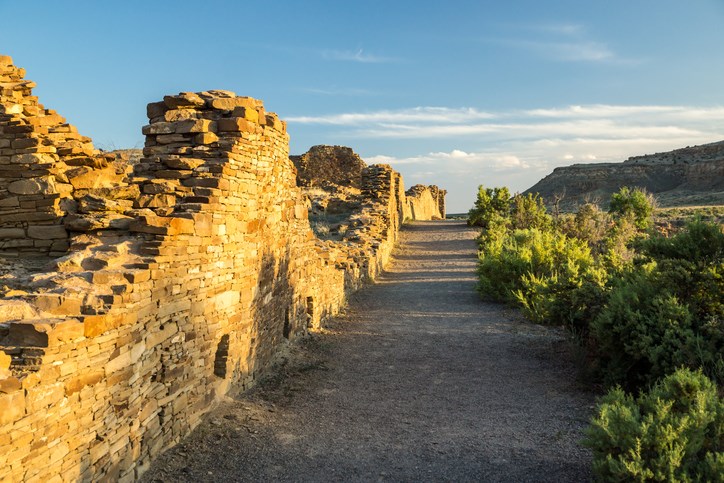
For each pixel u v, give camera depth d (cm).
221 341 815
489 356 1129
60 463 461
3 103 760
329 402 874
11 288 558
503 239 2430
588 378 932
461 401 880
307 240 1298
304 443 715
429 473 638
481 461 664
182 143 840
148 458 608
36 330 442
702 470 505
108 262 599
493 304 1675
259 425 759
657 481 499
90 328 494
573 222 3102
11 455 406
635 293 896
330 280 1500
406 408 852
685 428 525
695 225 912
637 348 821
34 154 726
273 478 621
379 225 2702
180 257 675
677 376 592
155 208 729
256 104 914
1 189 721
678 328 805
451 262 2642
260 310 956
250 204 890
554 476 618
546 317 1377
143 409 597
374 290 1945
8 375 413
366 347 1211
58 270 588
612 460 514
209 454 662
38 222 711
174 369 665
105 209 709
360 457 679
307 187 4097
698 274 869
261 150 941
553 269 1695
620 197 3669
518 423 781
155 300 620
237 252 843
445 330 1358
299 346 1173
